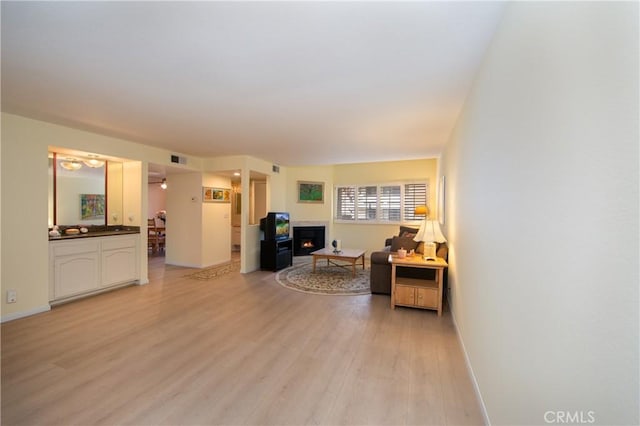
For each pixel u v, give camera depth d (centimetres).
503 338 143
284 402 182
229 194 674
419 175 686
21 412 170
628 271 61
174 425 162
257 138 407
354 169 746
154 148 476
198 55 187
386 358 237
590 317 75
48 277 339
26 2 135
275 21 151
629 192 61
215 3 136
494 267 160
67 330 285
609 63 67
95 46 176
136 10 142
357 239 743
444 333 286
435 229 388
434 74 212
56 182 391
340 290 434
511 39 134
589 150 75
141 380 204
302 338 273
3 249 301
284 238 598
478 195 204
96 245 393
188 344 259
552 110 95
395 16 147
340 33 162
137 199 456
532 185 111
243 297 398
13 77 219
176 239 616
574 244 82
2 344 255
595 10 72
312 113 300
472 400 186
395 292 355
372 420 168
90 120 326
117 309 347
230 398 185
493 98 165
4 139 301
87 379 204
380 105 275
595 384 73
